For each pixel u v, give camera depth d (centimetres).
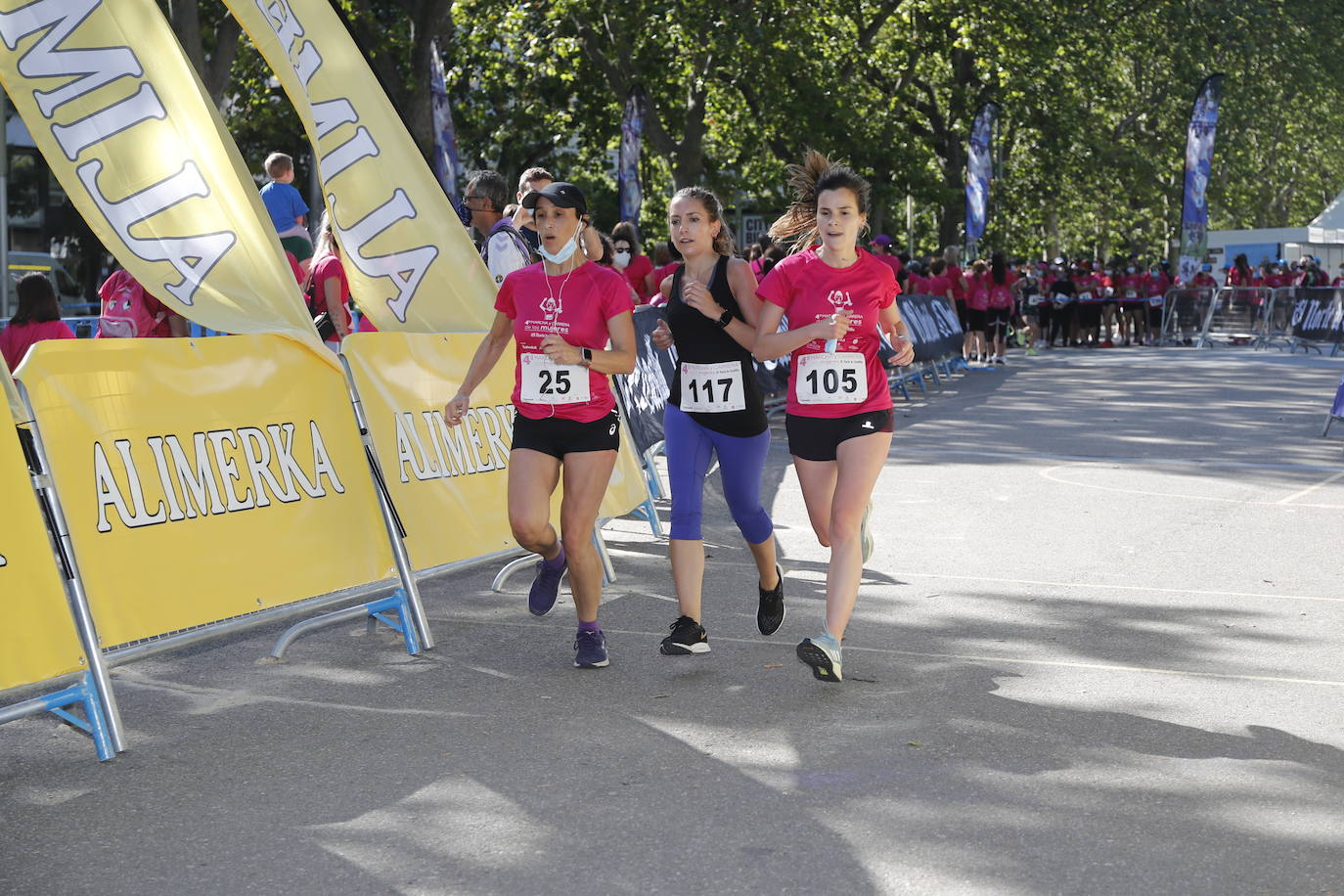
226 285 555
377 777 422
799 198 556
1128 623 612
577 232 531
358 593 552
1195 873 349
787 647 575
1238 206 5256
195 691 520
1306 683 521
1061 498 955
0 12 523
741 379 541
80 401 456
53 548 438
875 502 946
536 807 395
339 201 684
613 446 538
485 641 590
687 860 357
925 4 3206
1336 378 2052
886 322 540
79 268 1873
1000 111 3291
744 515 553
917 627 605
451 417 556
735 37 2678
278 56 662
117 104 547
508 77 2859
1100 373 2194
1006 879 344
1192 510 906
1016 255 4231
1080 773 421
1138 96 4381
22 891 344
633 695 505
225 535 498
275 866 357
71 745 457
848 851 362
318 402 557
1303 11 3991
